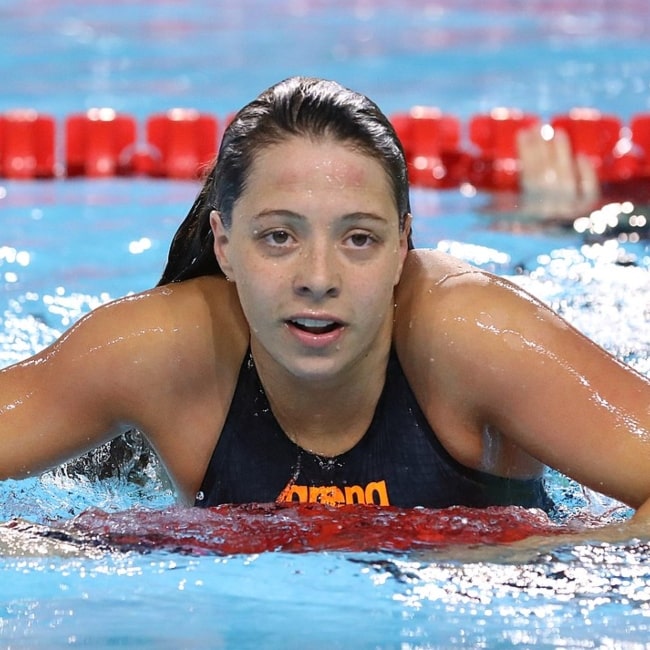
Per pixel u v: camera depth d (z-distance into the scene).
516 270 13.58
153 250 14.88
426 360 7.34
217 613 6.09
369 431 7.49
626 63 26.30
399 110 22.44
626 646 5.64
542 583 6.32
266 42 29.17
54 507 7.85
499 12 32.78
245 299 6.71
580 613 6.01
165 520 7.25
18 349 11.27
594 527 7.22
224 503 7.55
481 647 5.66
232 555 6.76
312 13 33.09
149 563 6.71
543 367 7.11
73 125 19.56
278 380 7.29
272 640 5.76
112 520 7.28
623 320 11.74
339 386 7.18
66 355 7.44
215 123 19.73
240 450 7.54
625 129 20.69
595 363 7.22
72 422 7.45
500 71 25.80
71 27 31.17
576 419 7.04
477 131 19.73
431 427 7.47
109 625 5.95
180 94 23.84
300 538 6.90
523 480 7.88
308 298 6.46
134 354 7.38
